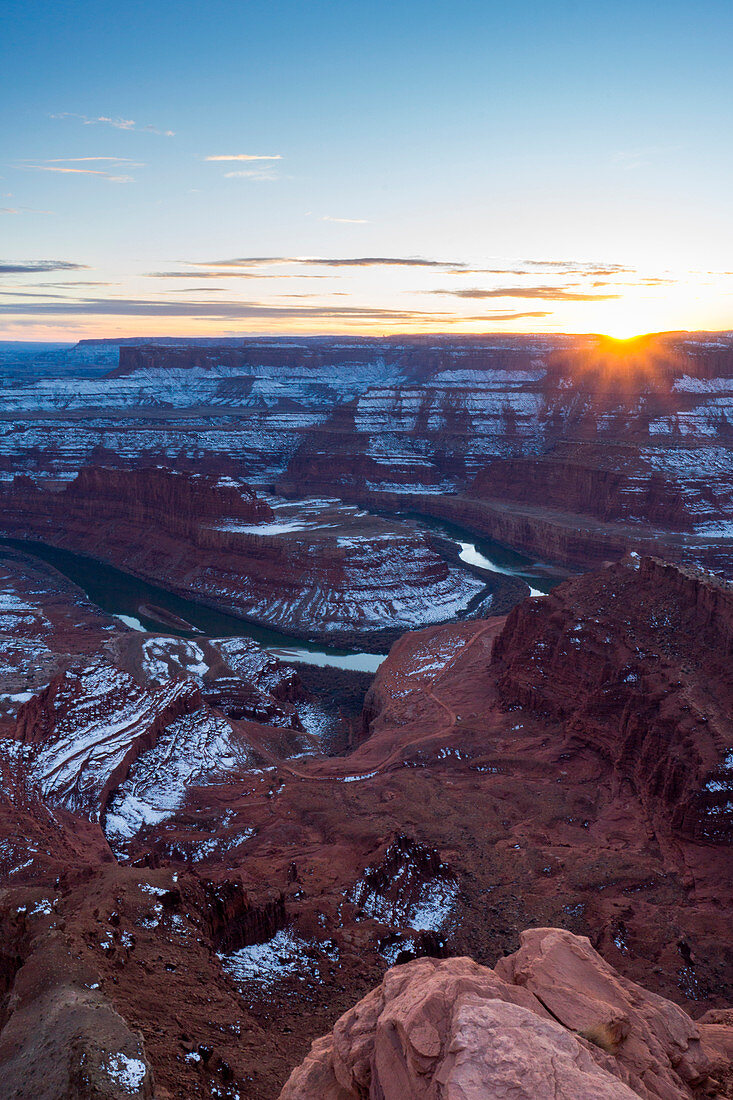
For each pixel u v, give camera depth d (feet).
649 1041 70.49
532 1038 59.93
